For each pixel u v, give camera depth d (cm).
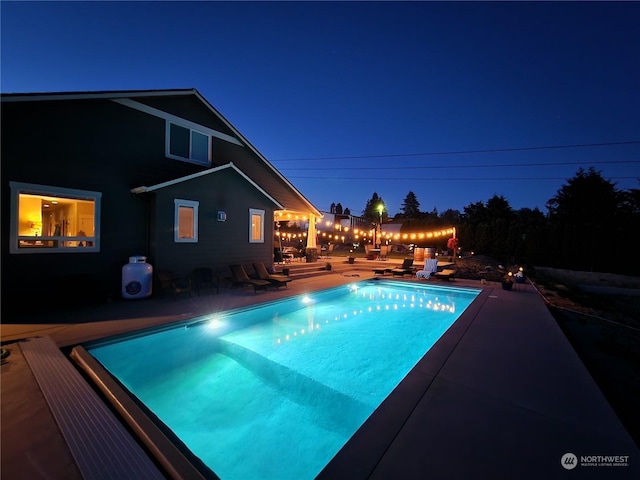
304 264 1570
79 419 281
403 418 287
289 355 577
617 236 1817
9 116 692
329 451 332
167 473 224
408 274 1434
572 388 351
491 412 300
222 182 1055
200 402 429
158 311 703
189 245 958
